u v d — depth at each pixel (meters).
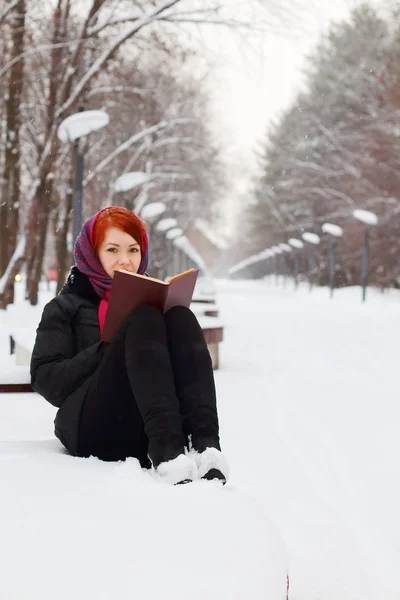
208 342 9.41
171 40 16.73
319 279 66.12
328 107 56.44
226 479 2.05
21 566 1.42
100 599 1.32
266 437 5.17
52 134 18.62
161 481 1.98
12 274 19.05
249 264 116.44
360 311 26.58
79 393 2.42
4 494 1.80
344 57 55.06
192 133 35.28
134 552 1.49
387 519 3.32
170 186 44.44
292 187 65.25
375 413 6.36
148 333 2.22
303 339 14.76
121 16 16.69
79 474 2.02
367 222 35.06
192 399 2.22
